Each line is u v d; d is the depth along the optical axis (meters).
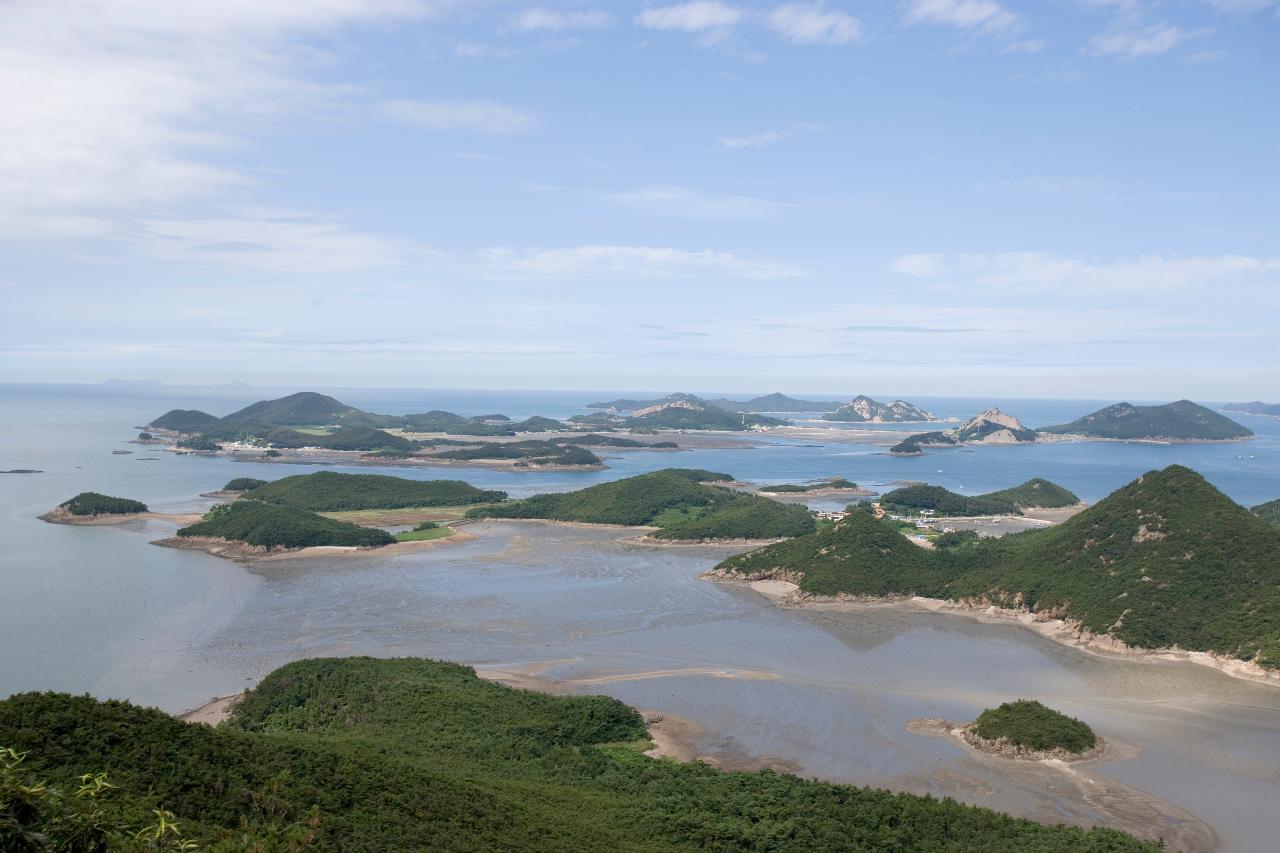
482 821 62.47
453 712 96.00
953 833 72.81
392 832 56.84
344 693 101.31
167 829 42.72
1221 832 77.81
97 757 56.00
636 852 62.94
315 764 64.56
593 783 81.56
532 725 94.69
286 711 99.00
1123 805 82.81
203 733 64.12
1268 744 97.25
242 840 47.47
